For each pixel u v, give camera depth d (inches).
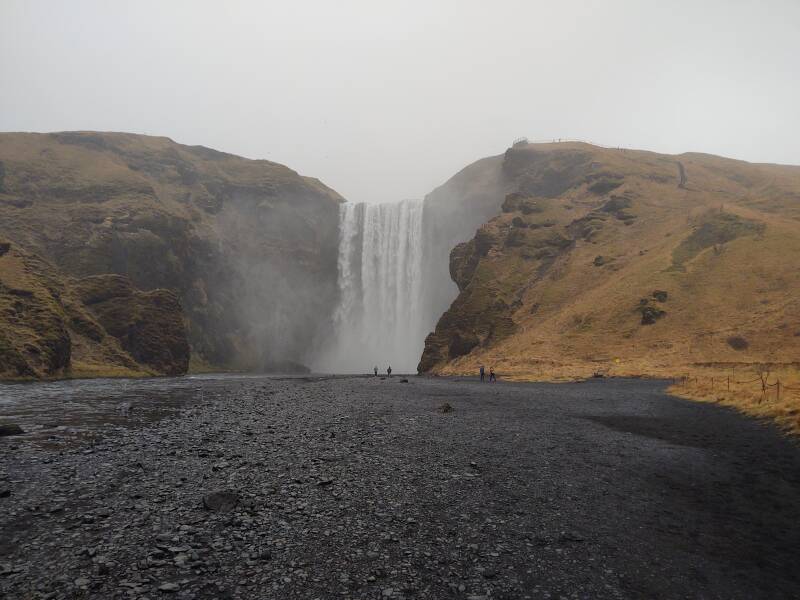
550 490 465.7
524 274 4141.2
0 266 2461.9
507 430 795.4
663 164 6156.5
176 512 381.1
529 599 264.5
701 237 3457.2
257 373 4087.1
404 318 5964.6
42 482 453.1
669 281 3036.4
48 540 322.7
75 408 1035.3
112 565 287.7
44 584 263.0
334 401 1216.8
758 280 2770.7
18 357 2054.6
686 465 565.3
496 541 344.2
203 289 4790.8
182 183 5757.9
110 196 4498.0
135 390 1535.4
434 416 946.1
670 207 4461.1
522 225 4643.2
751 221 3383.4
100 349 2792.8
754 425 862.5
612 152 6486.2
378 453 603.2
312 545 328.8
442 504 420.2
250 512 384.8
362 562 305.7
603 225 4343.0
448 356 3681.1
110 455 567.5
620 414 1027.3
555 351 2844.5
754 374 1782.7
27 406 1066.7
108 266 3865.7
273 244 5841.5
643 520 389.4
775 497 448.1
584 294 3481.8
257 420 864.9
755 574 297.9
